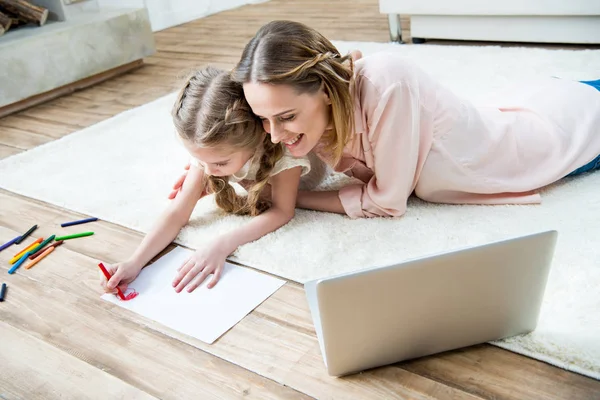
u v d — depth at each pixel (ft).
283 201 4.16
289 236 4.03
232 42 10.08
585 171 4.50
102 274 3.93
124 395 2.97
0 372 3.22
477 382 2.80
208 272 3.76
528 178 4.22
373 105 3.77
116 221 4.57
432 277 2.65
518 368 2.85
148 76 8.72
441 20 8.23
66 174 5.52
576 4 7.13
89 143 6.22
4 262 4.25
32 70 7.80
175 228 4.18
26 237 4.54
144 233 4.38
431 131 3.94
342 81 3.53
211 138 3.56
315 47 3.47
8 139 6.86
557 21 7.49
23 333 3.50
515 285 2.78
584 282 3.28
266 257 3.83
